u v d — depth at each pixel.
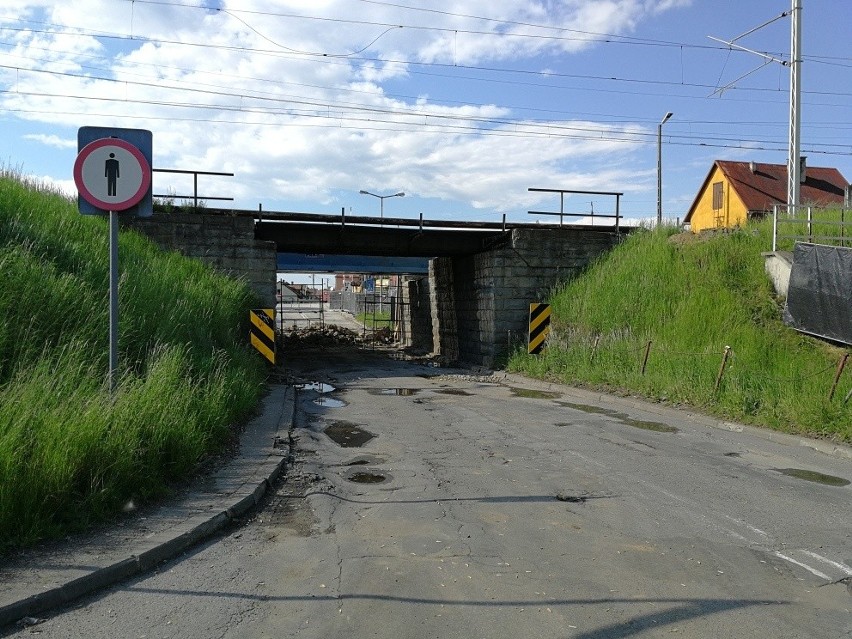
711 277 17.02
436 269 28.69
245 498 5.88
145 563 4.46
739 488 6.93
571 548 5.09
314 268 30.25
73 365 6.56
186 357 9.47
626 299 18.12
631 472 7.53
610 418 11.33
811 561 4.91
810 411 9.81
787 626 3.84
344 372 20.42
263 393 12.98
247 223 19.38
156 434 6.08
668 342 15.27
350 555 4.85
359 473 7.39
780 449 8.96
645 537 5.37
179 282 13.09
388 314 55.66
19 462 4.61
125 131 6.50
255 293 18.92
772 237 16.89
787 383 11.20
